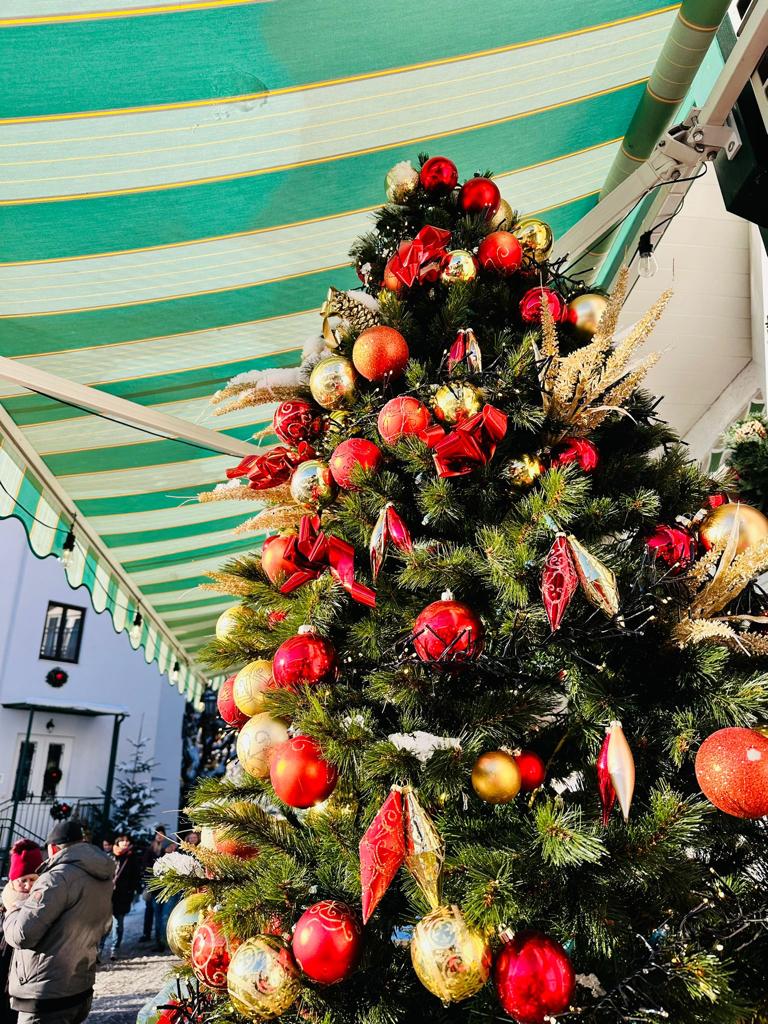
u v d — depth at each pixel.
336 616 1.25
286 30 1.38
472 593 1.13
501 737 0.97
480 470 1.17
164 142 1.57
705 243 3.09
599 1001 0.81
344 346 1.43
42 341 2.16
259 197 1.81
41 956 2.66
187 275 2.00
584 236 1.90
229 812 1.13
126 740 13.71
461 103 1.75
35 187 1.60
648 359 1.13
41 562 12.96
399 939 1.06
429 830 0.85
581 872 0.85
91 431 2.71
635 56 1.79
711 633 0.94
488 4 1.46
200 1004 1.16
